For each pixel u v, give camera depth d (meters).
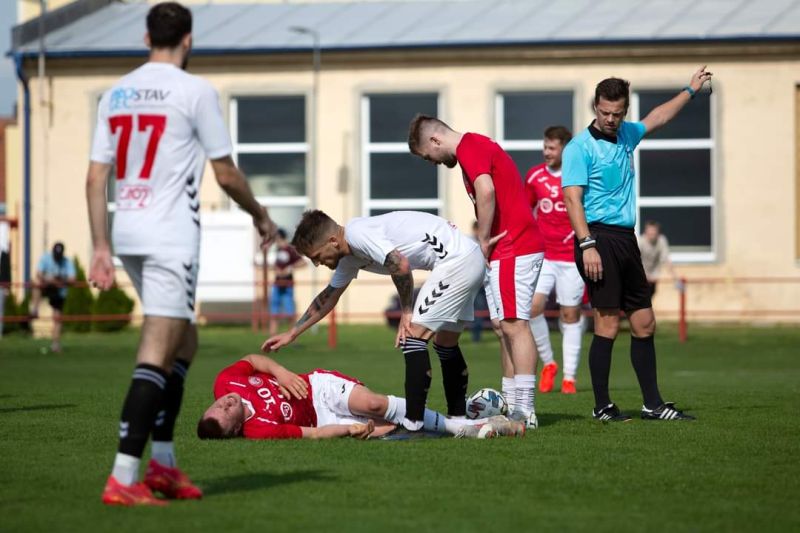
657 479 18.45
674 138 80.25
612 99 25.59
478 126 81.38
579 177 26.03
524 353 24.81
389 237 22.70
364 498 16.75
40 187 83.75
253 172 83.81
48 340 73.06
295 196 83.50
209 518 15.26
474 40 80.56
